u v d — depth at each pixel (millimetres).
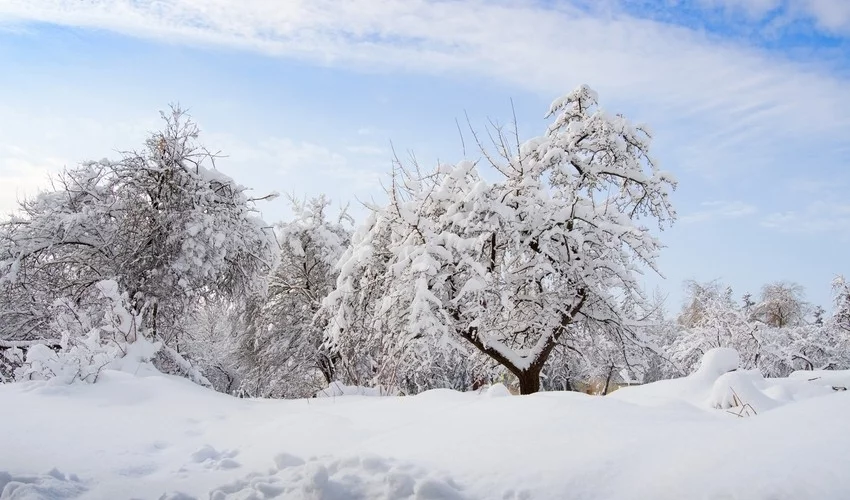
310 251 21531
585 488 3154
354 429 5727
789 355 23406
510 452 3955
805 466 2713
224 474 4195
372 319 12641
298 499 3336
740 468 2898
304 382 20375
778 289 37000
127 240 15586
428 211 13391
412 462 3984
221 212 16156
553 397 5598
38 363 8469
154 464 4562
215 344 23266
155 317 15297
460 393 8328
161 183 15961
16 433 5309
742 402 6395
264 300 19859
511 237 12711
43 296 15633
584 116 14016
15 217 15469
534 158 14062
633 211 14266
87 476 4074
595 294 13516
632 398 7004
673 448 3484
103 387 8055
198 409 7441
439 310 11664
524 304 13773
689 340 23516
